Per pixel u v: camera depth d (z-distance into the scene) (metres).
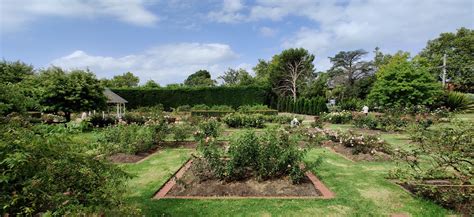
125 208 2.51
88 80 14.26
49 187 2.29
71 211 2.13
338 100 36.66
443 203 3.99
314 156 7.55
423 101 18.06
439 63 35.56
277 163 4.93
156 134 9.18
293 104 29.98
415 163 4.77
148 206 3.98
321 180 5.21
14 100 3.47
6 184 2.14
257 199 4.21
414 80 17.81
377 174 5.69
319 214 3.73
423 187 4.32
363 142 7.61
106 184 2.72
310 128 13.09
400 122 12.84
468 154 3.98
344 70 40.62
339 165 6.51
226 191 4.52
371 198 4.30
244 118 14.61
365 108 17.41
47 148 2.38
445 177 4.63
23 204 2.19
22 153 2.07
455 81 33.00
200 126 10.19
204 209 3.87
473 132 3.96
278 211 3.80
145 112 18.86
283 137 5.80
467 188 4.04
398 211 3.82
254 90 30.09
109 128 8.41
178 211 3.81
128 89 29.27
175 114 21.86
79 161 2.62
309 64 40.47
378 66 39.88
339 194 4.47
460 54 35.56
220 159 5.15
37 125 2.79
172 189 4.74
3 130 2.39
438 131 4.65
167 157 7.60
